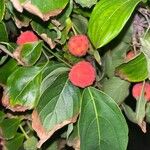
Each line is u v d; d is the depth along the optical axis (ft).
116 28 0.63
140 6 0.73
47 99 0.74
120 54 0.77
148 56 0.67
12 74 0.76
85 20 0.76
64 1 0.64
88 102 0.74
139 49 0.76
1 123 0.87
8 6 0.74
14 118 0.87
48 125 0.74
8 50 0.78
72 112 0.75
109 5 0.64
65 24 0.72
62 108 0.75
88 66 0.74
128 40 0.76
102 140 0.73
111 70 0.77
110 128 0.73
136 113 0.74
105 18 0.64
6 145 0.88
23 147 0.92
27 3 0.63
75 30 0.76
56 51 0.80
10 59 0.81
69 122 0.74
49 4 0.64
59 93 0.75
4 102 0.76
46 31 0.74
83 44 0.73
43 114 0.74
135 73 0.71
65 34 0.74
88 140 0.73
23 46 0.75
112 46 0.77
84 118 0.73
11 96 0.76
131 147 1.75
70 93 0.75
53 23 0.71
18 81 0.76
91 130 0.73
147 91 0.76
